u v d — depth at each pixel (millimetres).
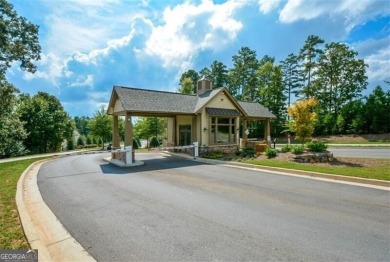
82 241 4168
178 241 4105
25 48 15133
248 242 4031
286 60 46938
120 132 41969
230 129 20422
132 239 4219
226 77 52750
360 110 31719
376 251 3691
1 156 25297
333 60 41500
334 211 5566
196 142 17391
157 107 16297
